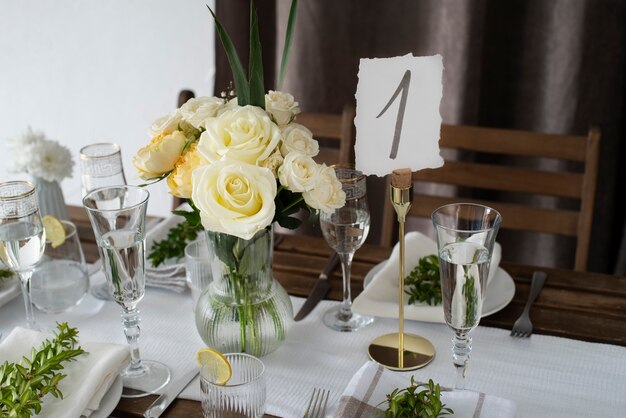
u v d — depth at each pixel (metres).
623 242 2.01
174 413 0.95
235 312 1.02
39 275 1.14
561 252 2.11
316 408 0.94
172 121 0.95
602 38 1.85
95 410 0.94
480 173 1.61
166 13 2.54
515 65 1.97
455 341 0.92
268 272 1.03
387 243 1.61
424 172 1.63
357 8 2.02
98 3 2.58
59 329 1.03
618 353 1.06
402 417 0.86
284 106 0.95
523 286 1.24
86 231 1.47
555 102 1.95
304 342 1.10
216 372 0.87
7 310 1.20
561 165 2.04
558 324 1.13
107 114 2.75
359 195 1.06
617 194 2.04
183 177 0.91
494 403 0.89
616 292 1.21
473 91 1.96
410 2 1.97
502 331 1.12
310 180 0.87
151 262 1.28
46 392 0.89
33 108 2.80
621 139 1.98
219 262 1.00
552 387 0.99
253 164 0.89
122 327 1.15
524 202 2.13
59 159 1.38
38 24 2.66
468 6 1.88
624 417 0.93
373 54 2.05
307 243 1.40
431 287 1.15
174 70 2.62
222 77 2.09
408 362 1.04
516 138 1.56
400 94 0.91
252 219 0.85
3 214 1.03
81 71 2.71
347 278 1.14
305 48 2.09
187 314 1.19
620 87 1.90
